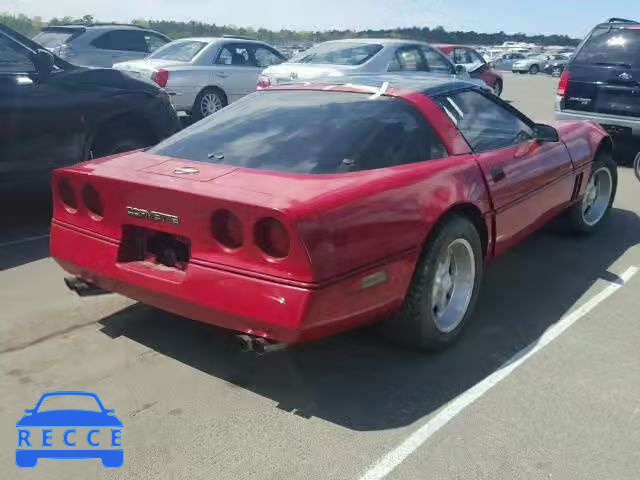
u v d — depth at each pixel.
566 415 2.99
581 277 4.75
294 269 2.68
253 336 2.83
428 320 3.36
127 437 2.79
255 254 2.76
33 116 5.56
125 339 3.66
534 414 2.99
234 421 2.91
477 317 4.02
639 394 3.18
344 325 2.92
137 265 3.21
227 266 2.84
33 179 5.73
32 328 3.77
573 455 2.71
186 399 3.07
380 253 2.98
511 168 4.04
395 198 3.06
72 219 3.48
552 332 3.84
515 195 4.08
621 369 3.41
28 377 3.24
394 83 3.94
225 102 11.41
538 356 3.54
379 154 3.31
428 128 3.63
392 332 3.41
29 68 5.67
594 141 5.35
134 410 2.98
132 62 11.12
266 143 3.40
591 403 3.09
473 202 3.58
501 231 4.00
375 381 3.26
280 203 2.70
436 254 3.31
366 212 2.90
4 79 5.43
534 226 4.57
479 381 3.27
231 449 2.72
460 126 3.88
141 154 3.62
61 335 3.69
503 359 3.50
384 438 2.80
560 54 53.97
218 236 2.86
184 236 2.97
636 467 2.64
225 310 2.83
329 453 2.70
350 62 9.97
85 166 3.46
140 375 3.28
